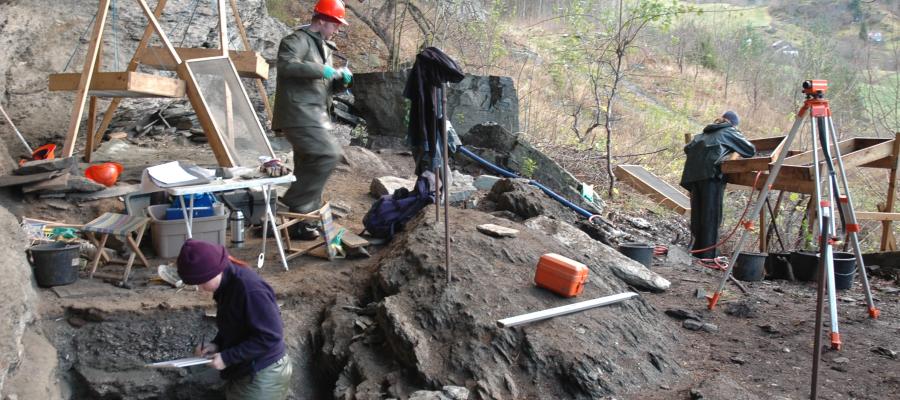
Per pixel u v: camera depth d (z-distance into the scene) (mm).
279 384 3479
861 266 5254
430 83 4863
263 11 10031
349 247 5633
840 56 23703
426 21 13070
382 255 5523
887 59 23359
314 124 5750
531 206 7027
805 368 4430
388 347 4402
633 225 8531
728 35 24547
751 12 32531
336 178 7953
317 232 6000
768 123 17953
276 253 5727
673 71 20703
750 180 7352
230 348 3311
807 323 5164
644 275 5867
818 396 4051
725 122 7734
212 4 9094
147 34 6723
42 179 5574
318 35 5855
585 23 12391
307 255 5742
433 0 13914
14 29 7289
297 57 5656
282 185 6766
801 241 8141
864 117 16891
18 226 4688
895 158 6773
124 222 5031
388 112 9852
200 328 4629
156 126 8828
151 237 5652
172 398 4523
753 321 5227
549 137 11945
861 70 19656
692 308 5445
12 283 4102
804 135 12914
